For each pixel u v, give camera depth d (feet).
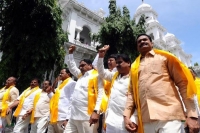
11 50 36.94
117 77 11.10
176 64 7.47
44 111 17.63
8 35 38.88
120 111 9.63
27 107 18.69
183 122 7.20
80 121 11.53
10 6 38.29
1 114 18.42
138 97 7.95
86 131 11.35
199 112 14.38
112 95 10.31
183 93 7.00
